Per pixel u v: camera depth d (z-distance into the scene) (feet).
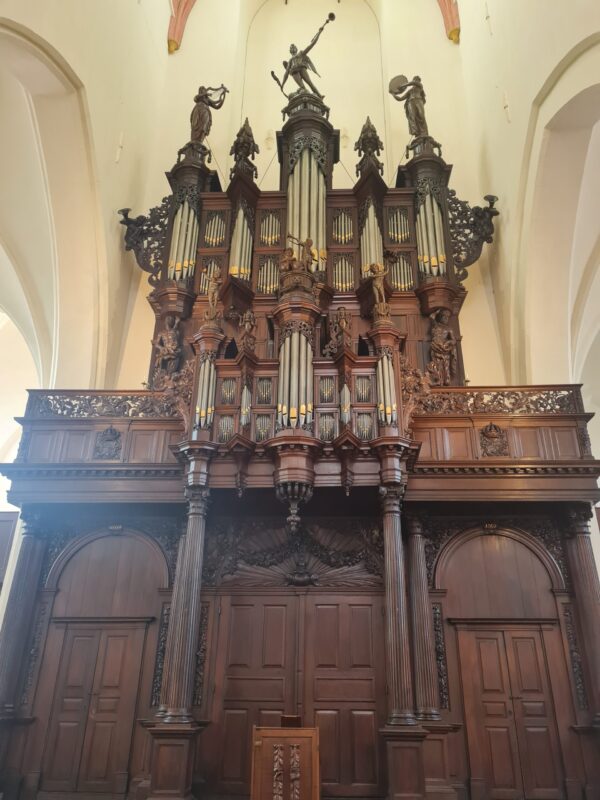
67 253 42.29
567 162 37.81
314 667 31.37
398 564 28.63
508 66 43.37
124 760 29.91
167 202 47.47
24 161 41.34
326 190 45.73
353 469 29.78
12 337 55.72
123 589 33.47
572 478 31.94
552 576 32.60
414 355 40.60
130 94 48.14
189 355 41.42
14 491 32.71
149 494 32.30
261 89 58.08
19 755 30.09
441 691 30.68
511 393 34.45
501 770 29.09
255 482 29.86
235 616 32.63
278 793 23.08
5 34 32.45
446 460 32.30
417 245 43.91
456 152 53.11
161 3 56.08
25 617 32.19
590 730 29.30
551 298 40.83
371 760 29.50
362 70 58.49
